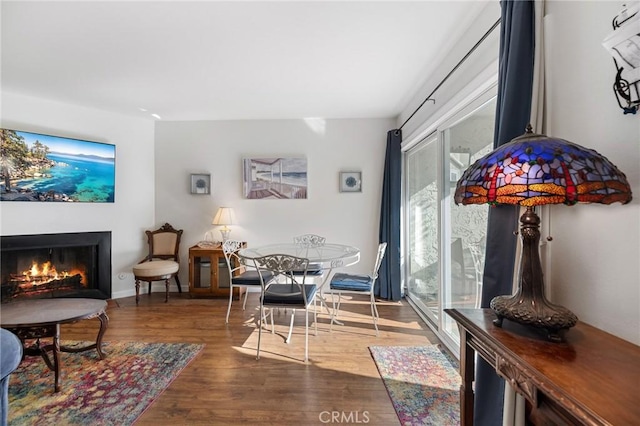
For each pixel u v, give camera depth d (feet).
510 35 4.14
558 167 2.53
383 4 5.74
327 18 6.16
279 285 8.46
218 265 12.28
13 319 6.08
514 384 2.57
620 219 2.98
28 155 10.28
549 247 3.83
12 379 6.37
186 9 5.88
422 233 10.71
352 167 13.12
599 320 3.19
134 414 5.32
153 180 13.30
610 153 3.08
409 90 9.95
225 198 13.37
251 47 7.27
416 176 11.37
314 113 12.41
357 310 10.82
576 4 3.46
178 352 7.61
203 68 8.36
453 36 6.79
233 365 6.98
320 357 7.36
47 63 8.04
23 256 10.83
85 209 11.60
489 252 4.25
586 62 3.34
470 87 6.15
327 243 13.03
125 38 6.88
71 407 5.50
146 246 13.04
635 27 2.59
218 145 13.34
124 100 10.84
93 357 7.35
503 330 3.11
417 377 6.47
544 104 3.88
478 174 2.94
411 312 10.59
